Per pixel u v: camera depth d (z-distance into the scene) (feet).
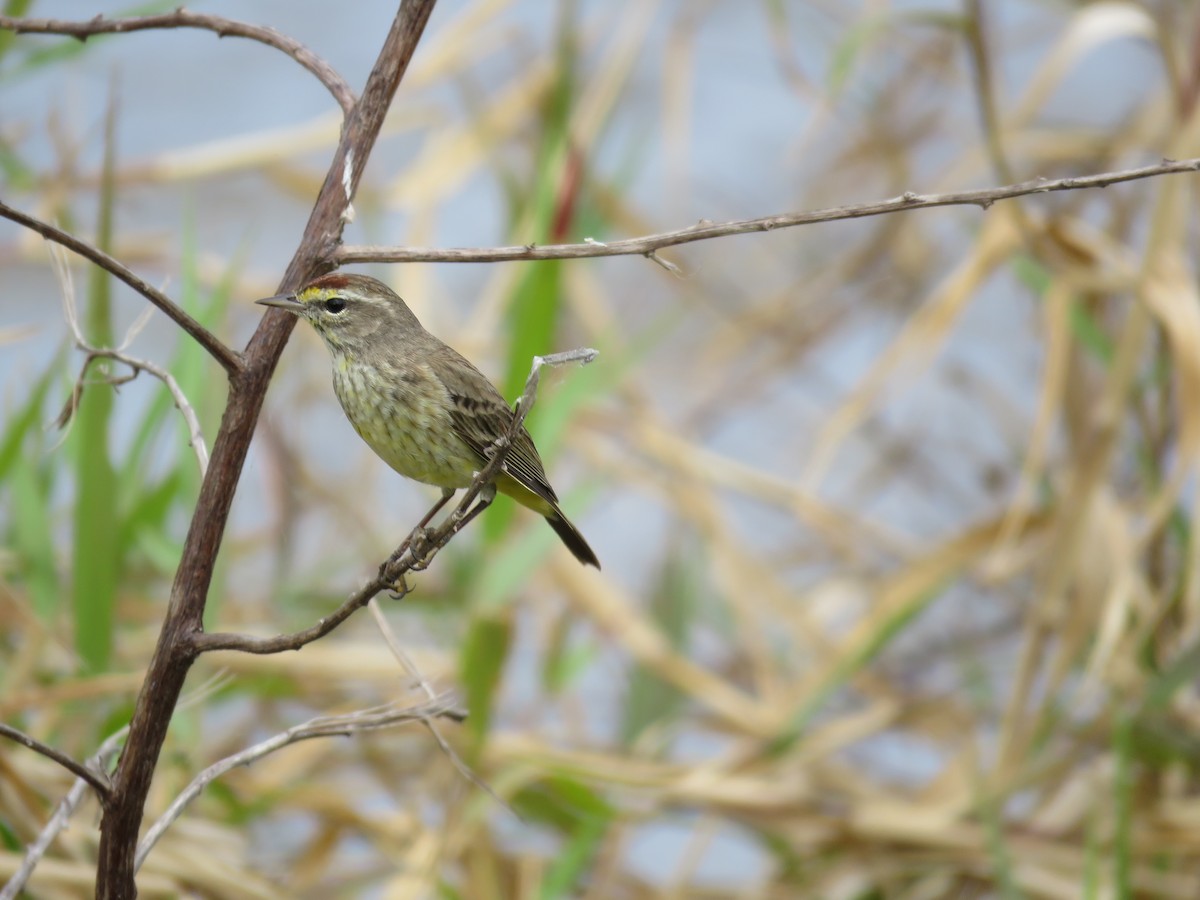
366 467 43.29
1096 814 33.30
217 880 29.07
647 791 35.47
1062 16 53.42
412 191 44.24
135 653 36.29
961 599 45.73
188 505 33.14
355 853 35.99
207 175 43.37
